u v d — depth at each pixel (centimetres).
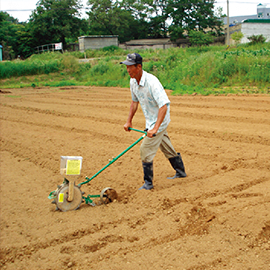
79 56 3981
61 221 396
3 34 5150
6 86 2339
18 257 328
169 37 5478
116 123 970
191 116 1022
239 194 439
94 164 614
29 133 875
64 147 733
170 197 444
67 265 311
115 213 412
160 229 367
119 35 5334
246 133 770
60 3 4816
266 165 559
